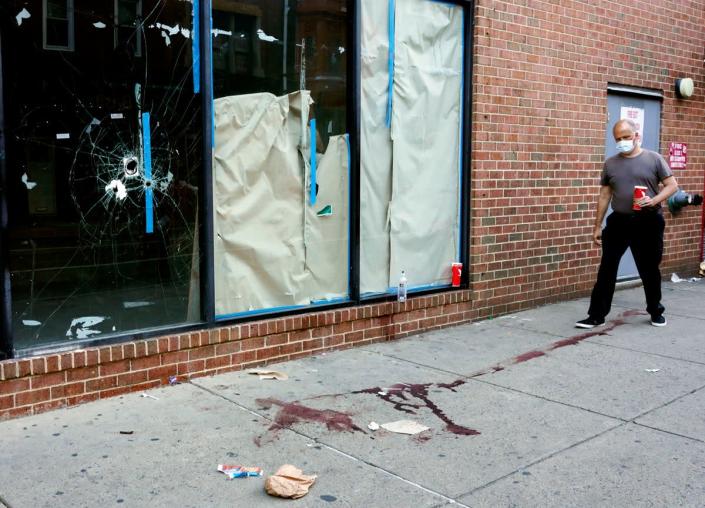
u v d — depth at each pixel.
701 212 10.57
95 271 4.93
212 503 3.51
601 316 7.21
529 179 7.80
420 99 6.81
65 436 4.26
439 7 6.88
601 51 8.51
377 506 3.52
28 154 4.58
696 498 3.65
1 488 3.61
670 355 6.28
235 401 4.91
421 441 4.32
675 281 10.16
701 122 10.38
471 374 5.67
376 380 5.46
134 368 5.01
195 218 5.38
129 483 3.70
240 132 5.56
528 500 3.61
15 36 4.48
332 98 6.15
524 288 7.92
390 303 6.59
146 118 5.09
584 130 8.41
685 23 9.81
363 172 6.41
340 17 6.13
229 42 5.46
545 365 5.94
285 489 3.56
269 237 5.80
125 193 5.03
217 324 5.47
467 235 7.30
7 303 4.48
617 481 3.83
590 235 8.71
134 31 4.98
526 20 7.57
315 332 6.07
